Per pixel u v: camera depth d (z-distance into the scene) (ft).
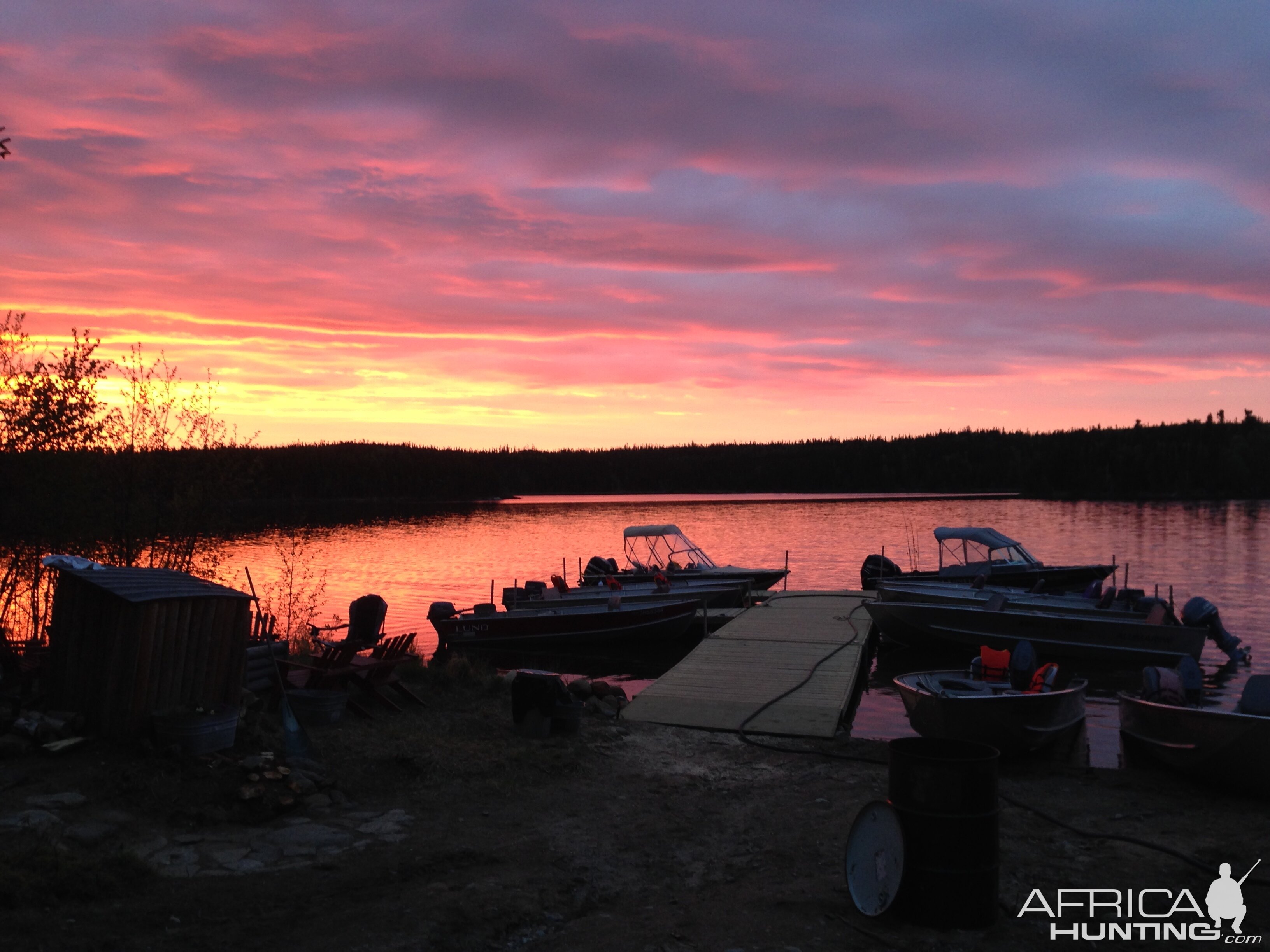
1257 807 25.00
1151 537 145.07
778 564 115.34
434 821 21.63
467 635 61.67
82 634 23.66
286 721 25.30
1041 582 64.13
